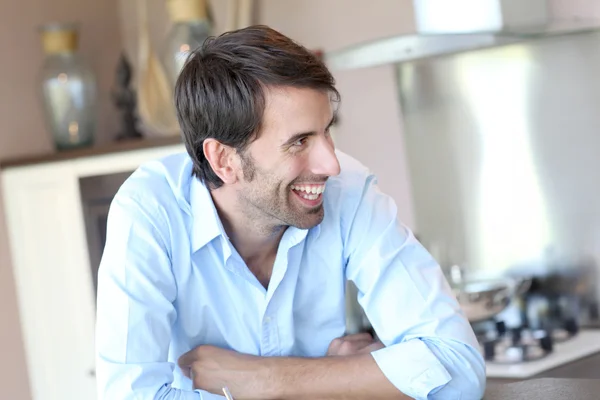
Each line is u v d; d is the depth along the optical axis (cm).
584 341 295
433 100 336
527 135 318
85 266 361
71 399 374
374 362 189
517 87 317
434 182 340
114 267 192
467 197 333
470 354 190
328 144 178
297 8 365
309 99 174
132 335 190
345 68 323
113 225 196
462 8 276
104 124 426
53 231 369
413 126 341
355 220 202
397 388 187
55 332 374
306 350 212
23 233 377
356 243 202
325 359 193
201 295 202
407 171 345
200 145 189
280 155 177
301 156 178
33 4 405
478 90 325
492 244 330
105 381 190
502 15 274
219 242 197
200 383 199
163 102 380
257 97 176
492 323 322
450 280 320
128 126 398
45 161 366
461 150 332
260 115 176
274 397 192
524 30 273
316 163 178
